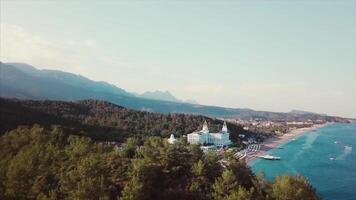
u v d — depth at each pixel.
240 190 90.25
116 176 101.94
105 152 123.94
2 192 93.31
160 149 122.38
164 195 98.69
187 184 105.50
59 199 91.81
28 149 115.94
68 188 90.75
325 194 196.12
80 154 113.69
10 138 135.88
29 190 92.00
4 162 107.00
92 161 96.56
